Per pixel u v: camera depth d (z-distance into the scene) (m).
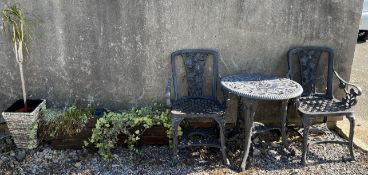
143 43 3.69
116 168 3.41
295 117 4.03
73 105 3.86
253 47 3.78
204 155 3.63
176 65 3.79
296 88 3.31
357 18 3.75
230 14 3.65
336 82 3.97
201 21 3.65
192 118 3.50
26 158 3.50
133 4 3.55
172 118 3.31
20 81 3.77
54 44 3.65
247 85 3.37
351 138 3.51
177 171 3.37
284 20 3.71
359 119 4.50
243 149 3.59
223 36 3.72
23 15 3.54
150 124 3.58
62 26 3.60
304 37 3.79
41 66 3.73
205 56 3.75
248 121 3.28
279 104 4.00
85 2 3.52
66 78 3.78
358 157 3.62
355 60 7.19
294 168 3.44
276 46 3.80
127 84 3.83
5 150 3.63
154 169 3.40
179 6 3.59
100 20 3.59
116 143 3.66
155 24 3.63
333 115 3.38
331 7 3.70
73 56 3.71
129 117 3.59
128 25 3.62
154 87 3.86
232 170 3.39
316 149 3.78
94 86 3.83
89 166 3.42
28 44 3.63
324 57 3.89
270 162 3.53
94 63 3.74
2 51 3.65
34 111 3.46
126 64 3.76
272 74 3.90
